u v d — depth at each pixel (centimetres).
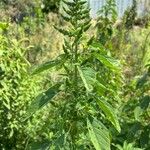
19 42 147
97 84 91
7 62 138
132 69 227
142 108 133
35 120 135
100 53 91
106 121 120
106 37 179
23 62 144
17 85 138
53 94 91
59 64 91
